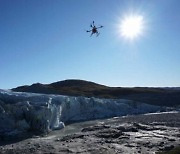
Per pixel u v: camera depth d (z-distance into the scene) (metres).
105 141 36.53
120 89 127.88
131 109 84.50
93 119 67.50
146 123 52.81
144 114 77.00
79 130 50.53
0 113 46.94
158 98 112.06
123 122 57.44
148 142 35.09
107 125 51.84
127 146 33.28
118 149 31.61
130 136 39.56
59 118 58.50
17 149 33.28
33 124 48.28
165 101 107.00
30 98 58.69
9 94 59.25
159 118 60.94
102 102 78.44
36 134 46.06
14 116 48.34
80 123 59.97
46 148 33.09
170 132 42.44
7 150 32.75
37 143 37.22
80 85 141.88
